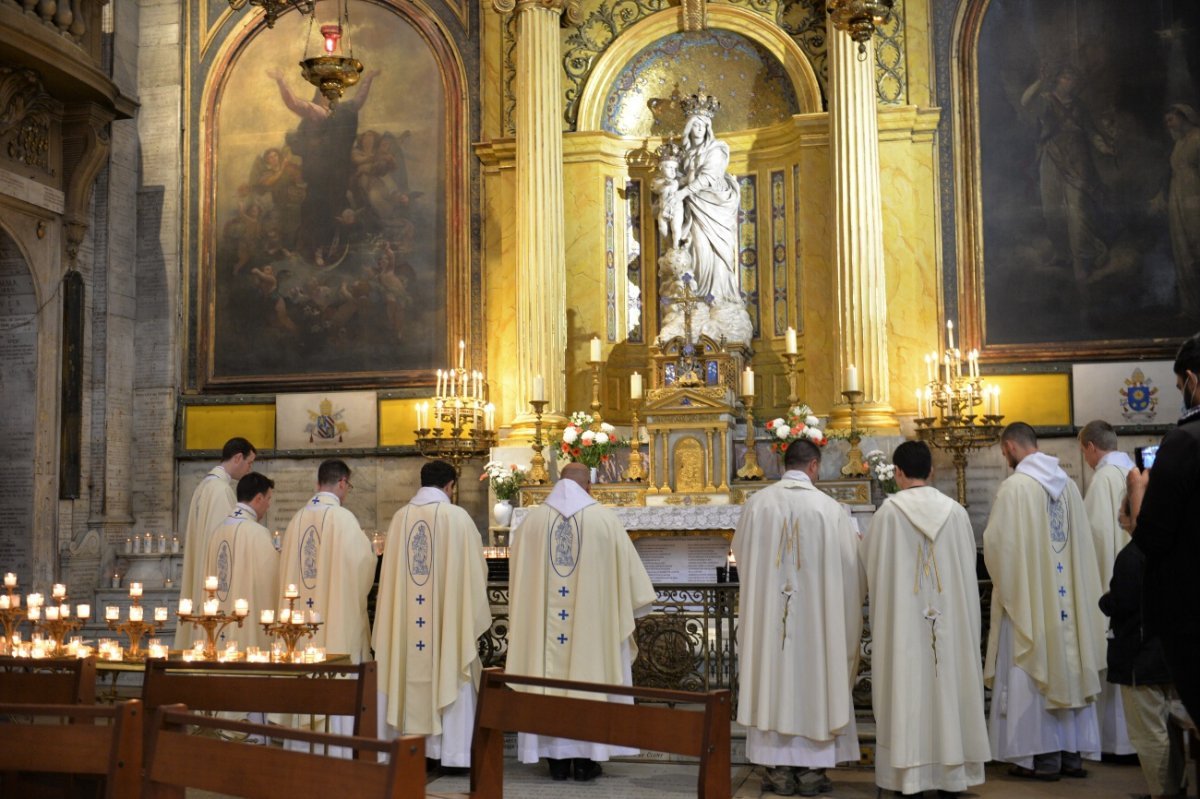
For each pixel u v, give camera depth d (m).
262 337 15.76
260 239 15.88
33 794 5.29
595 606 7.84
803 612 7.19
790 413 13.12
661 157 14.78
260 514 9.04
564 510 7.95
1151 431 13.48
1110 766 7.96
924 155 14.40
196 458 15.62
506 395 14.95
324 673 6.31
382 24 15.88
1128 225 13.81
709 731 4.54
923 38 14.51
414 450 15.17
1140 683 6.63
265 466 15.51
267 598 8.69
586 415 13.64
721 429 13.10
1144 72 13.94
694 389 13.19
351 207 15.73
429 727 8.00
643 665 8.83
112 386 15.48
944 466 13.87
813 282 14.76
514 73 15.37
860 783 7.64
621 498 13.32
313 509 8.48
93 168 15.19
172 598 14.48
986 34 14.38
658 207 14.66
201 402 15.70
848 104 14.20
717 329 14.16
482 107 15.47
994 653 7.64
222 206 16.02
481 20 15.57
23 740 3.99
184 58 16.23
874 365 13.84
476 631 8.06
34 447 14.46
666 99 15.66
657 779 7.84
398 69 15.78
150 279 15.98
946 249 14.25
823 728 7.06
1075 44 14.13
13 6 13.16
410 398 15.25
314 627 7.29
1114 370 13.62
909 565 7.10
